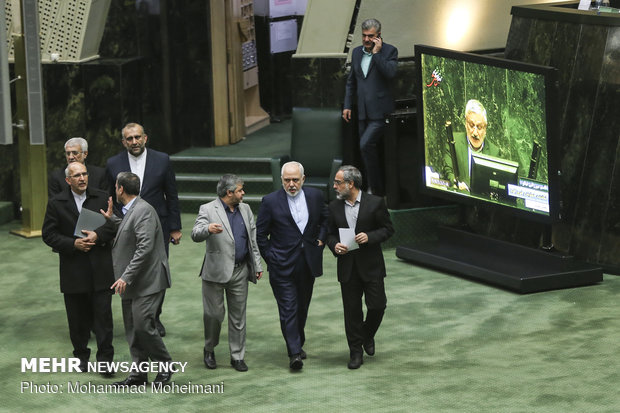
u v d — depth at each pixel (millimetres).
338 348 17344
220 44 29016
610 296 19516
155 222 15398
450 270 21328
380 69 23422
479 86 20656
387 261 22562
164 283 15547
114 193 18141
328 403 14680
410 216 23359
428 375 15727
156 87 27906
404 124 23141
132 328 15703
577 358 16250
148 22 27469
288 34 33250
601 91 20406
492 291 20125
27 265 22906
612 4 27234
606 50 20266
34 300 20484
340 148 25938
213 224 15695
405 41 26000
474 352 16781
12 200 27203
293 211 16234
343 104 25844
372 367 16266
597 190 20734
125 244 15328
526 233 21766
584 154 20812
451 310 19047
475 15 26797
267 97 33188
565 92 21031
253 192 26828
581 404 14250
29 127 24406
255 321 18859
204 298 16312
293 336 16188
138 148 17859
